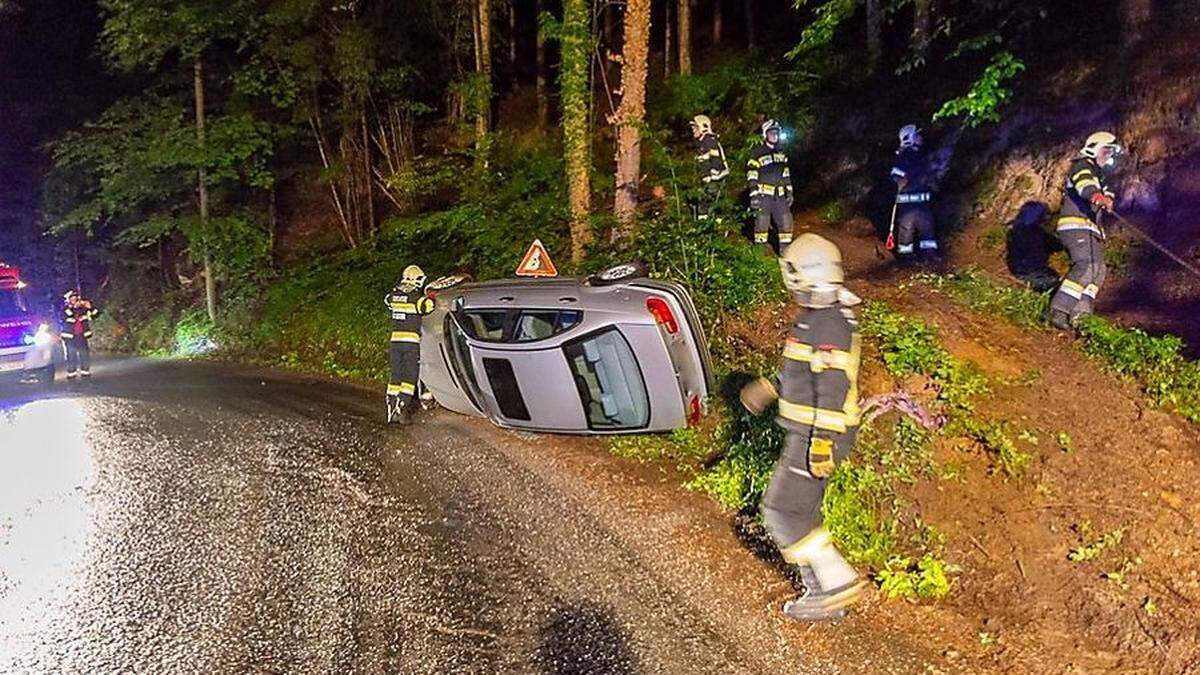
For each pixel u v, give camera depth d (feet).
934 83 41.63
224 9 54.54
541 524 20.29
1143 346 22.40
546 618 16.10
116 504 22.75
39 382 43.75
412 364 30.45
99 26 74.74
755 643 15.03
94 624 16.37
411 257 50.70
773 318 27.81
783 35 60.44
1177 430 20.03
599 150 57.77
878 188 40.91
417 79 63.52
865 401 20.51
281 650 15.29
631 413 24.56
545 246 41.96
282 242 68.85
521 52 77.92
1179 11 31.48
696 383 24.21
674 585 17.11
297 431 29.84
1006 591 16.61
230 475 24.86
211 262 62.28
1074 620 15.74
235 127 57.62
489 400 26.66
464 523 20.57
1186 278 26.45
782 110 48.75
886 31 47.96
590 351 24.47
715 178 34.42
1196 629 15.03
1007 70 25.63
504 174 52.90
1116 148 24.32
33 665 15.06
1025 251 31.22
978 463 19.40
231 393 38.75
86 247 78.23
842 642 15.01
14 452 28.50
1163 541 17.20
